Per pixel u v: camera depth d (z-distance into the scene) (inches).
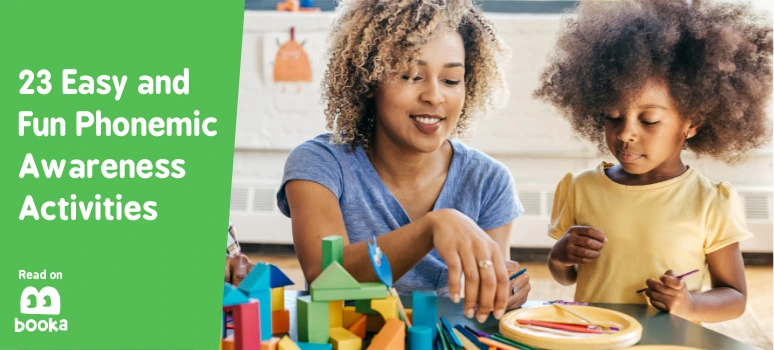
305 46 111.2
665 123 44.1
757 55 45.4
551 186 107.9
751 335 77.3
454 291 29.0
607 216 45.9
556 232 48.9
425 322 29.0
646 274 44.1
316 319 27.4
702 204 44.0
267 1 112.9
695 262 43.7
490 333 30.7
